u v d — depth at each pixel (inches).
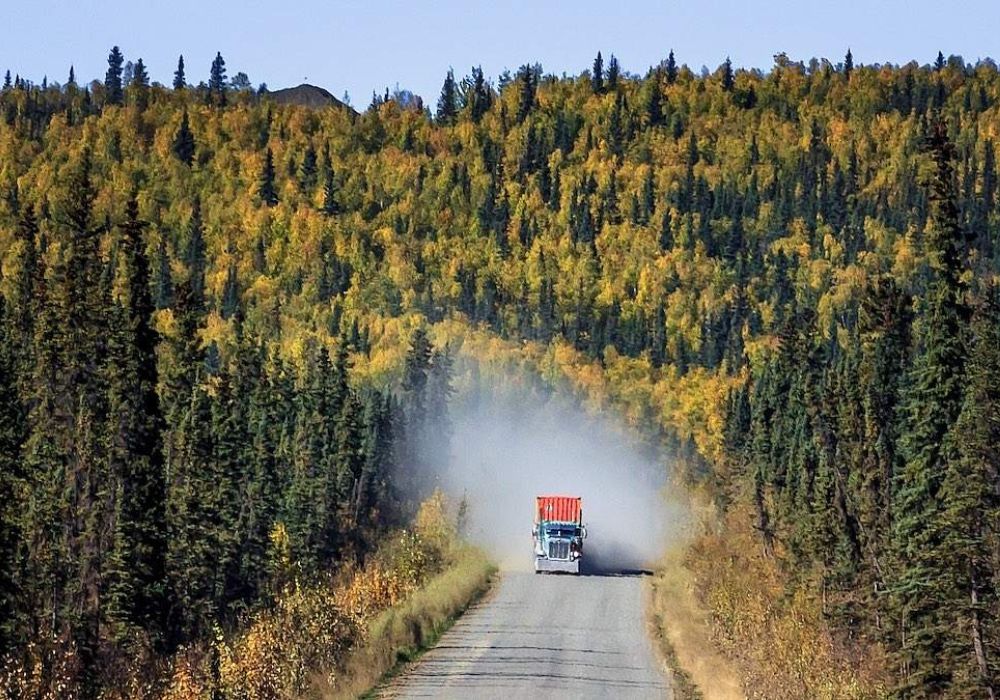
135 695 2390.5
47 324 4124.0
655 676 2321.6
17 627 3211.1
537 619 3100.4
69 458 3996.1
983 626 2160.4
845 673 2315.5
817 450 3786.9
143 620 3732.8
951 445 2357.3
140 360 4057.6
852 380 3166.8
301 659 2087.8
